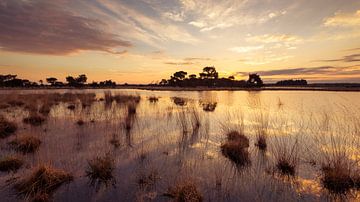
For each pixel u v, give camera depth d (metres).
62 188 4.54
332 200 4.23
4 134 8.16
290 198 4.29
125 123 10.49
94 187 4.60
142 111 15.32
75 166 5.52
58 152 6.46
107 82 94.56
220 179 4.95
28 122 10.52
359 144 7.48
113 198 4.21
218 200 4.20
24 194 4.25
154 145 7.43
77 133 8.69
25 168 5.29
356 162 5.81
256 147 7.38
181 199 4.15
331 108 16.52
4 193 4.26
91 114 13.20
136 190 4.50
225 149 6.83
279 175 5.25
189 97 28.83
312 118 12.54
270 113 14.70
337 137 8.39
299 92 42.44
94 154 6.32
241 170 5.53
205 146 7.41
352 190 4.57
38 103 17.77
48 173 4.70
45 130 9.10
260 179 5.06
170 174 5.24
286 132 9.36
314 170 5.50
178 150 6.96
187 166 5.71
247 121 11.97
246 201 4.18
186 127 9.62
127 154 6.51
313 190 4.59
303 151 6.84
